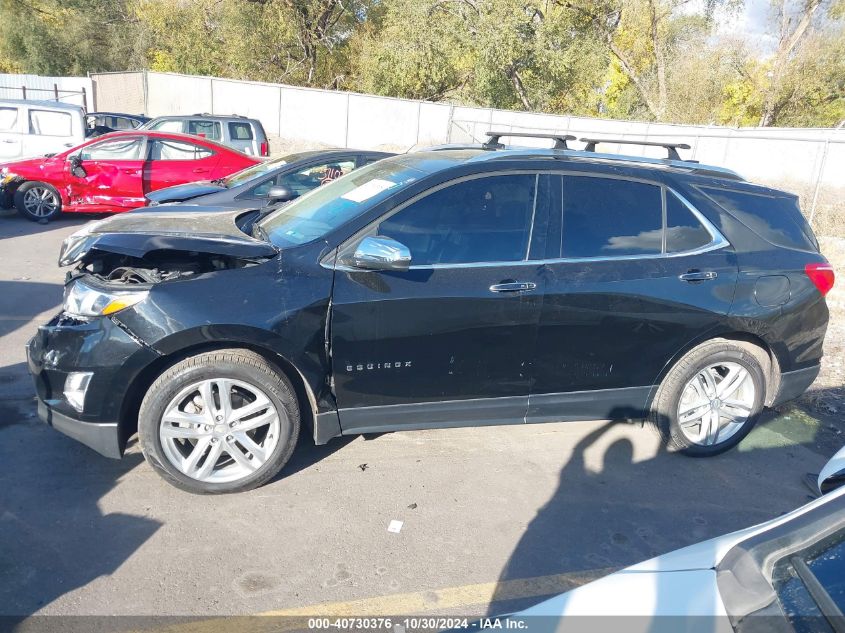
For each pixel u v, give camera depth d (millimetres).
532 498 3770
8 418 4297
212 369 3414
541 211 3883
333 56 33719
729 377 4316
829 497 2031
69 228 10773
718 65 29375
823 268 4371
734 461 4340
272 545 3232
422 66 26969
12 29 35812
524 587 3045
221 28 31766
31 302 6824
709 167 4453
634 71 31984
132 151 11266
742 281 4137
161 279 3562
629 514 3666
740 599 1734
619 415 4199
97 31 36750
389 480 3865
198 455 3504
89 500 3496
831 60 26812
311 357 3525
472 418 3924
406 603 2910
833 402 5371
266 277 3484
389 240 3439
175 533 3277
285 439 3617
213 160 11625
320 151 8523
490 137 4680
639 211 4066
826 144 12016
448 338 3701
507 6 25734
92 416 3406
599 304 3879
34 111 12961
